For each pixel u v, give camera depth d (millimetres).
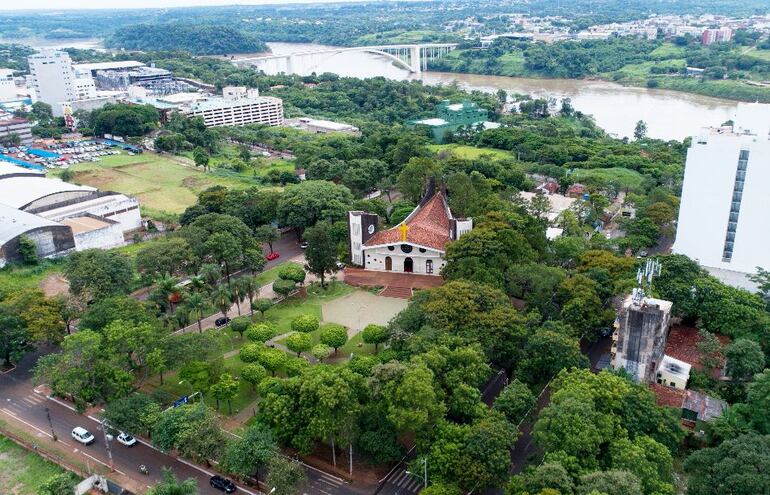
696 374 146000
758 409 124000
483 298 158625
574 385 125188
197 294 174875
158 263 197375
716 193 192375
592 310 161375
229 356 166500
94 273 182000
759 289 185625
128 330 144125
